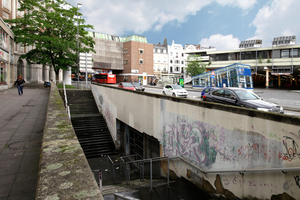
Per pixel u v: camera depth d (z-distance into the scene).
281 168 3.72
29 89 24.16
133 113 11.78
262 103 8.29
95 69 66.62
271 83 47.56
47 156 3.11
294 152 3.66
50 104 9.47
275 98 21.30
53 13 26.34
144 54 67.38
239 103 8.70
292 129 3.70
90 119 17.52
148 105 9.89
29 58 26.66
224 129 5.30
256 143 4.43
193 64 48.09
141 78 66.25
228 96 9.55
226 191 5.25
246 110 4.65
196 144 6.46
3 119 9.43
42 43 26.61
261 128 4.31
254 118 4.46
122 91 13.40
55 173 2.54
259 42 40.91
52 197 2.01
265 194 4.21
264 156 4.25
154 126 9.38
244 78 25.17
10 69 25.48
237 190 4.90
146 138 10.66
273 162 4.07
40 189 2.16
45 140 3.96
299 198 3.54
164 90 21.67
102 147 14.92
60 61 26.91
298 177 3.56
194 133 6.55
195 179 6.52
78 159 3.00
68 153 3.23
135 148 12.77
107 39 66.12
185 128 7.04
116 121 14.77
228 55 44.53
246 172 4.64
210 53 46.38
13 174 4.32
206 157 6.01
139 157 12.03
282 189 3.86
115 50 66.50
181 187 6.67
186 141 7.00
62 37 28.53
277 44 38.66
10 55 24.61
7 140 6.57
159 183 7.36
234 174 4.98
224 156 5.32
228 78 26.53
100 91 18.92
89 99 21.31
